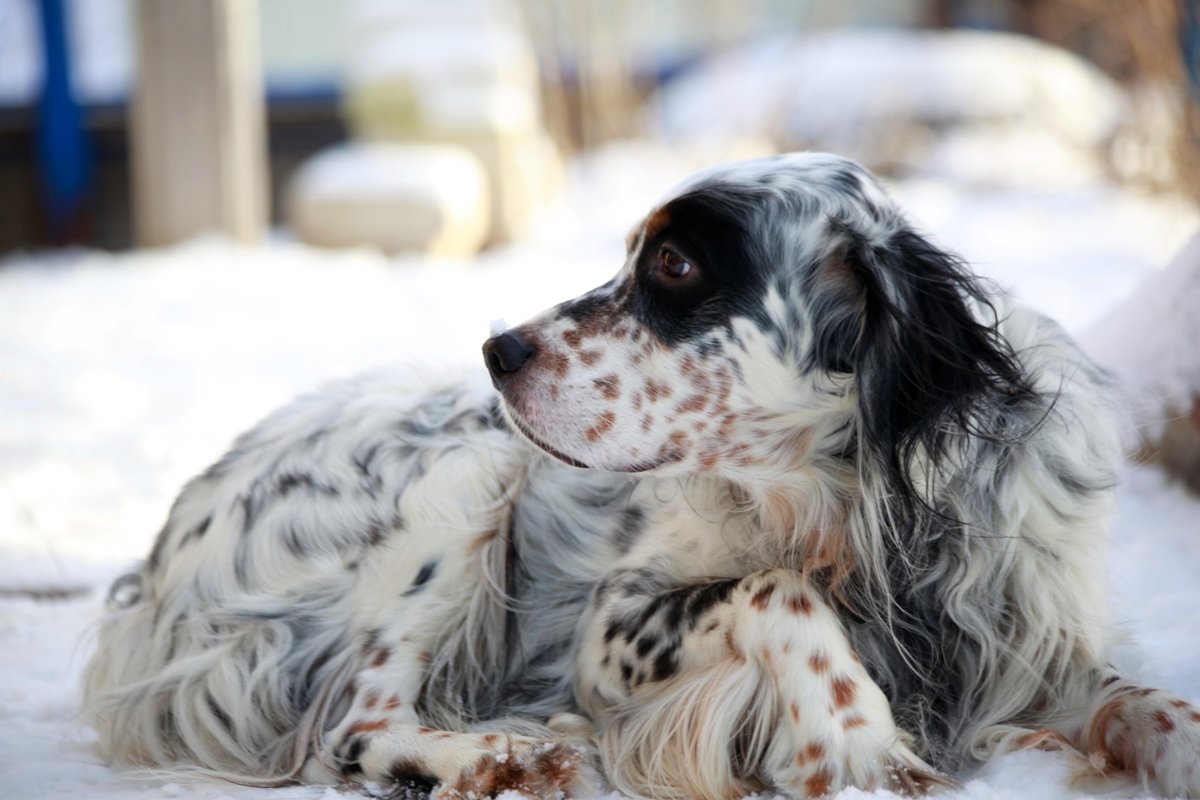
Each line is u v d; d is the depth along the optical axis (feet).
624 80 58.70
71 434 24.12
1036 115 53.62
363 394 13.74
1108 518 11.83
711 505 12.07
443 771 10.94
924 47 56.49
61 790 11.25
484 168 46.62
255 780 11.66
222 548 12.95
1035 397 11.09
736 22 61.62
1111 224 40.68
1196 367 17.70
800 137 54.19
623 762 11.37
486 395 13.51
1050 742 11.07
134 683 12.55
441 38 48.67
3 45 50.24
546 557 12.88
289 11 57.41
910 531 11.19
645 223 11.86
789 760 10.56
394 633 12.23
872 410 11.10
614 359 11.62
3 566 17.35
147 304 35.06
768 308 11.41
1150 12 35.47
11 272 42.16
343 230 42.39
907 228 11.60
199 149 42.55
